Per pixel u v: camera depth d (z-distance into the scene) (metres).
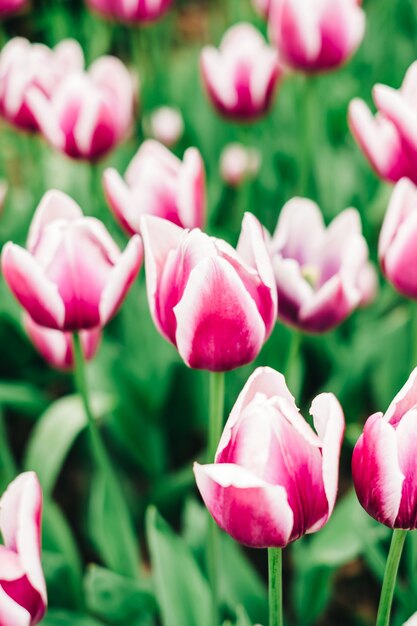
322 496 0.62
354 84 1.62
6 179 1.40
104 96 0.96
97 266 0.73
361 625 1.05
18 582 0.63
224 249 0.68
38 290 0.73
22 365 1.33
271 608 0.66
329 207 1.30
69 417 0.95
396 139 0.82
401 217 0.77
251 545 0.63
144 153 0.83
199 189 0.80
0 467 1.10
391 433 0.62
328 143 1.41
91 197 1.02
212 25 1.92
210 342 0.69
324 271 0.84
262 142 1.44
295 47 0.98
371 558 0.85
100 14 1.28
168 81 1.66
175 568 0.84
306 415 1.13
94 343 0.85
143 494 1.20
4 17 1.35
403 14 1.88
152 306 0.70
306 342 1.17
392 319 1.16
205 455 1.19
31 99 0.95
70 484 1.27
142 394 1.11
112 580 0.89
